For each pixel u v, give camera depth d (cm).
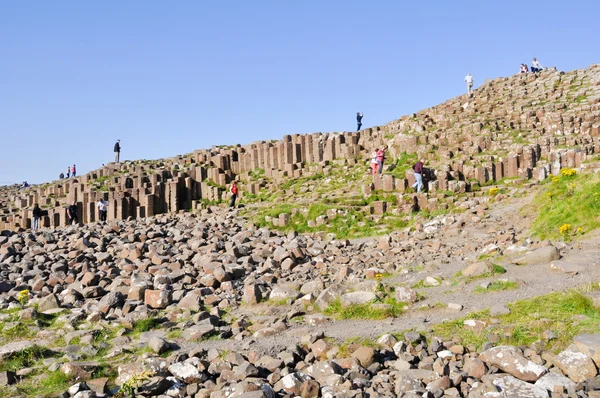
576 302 1080
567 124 3731
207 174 4834
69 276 2062
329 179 3978
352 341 1120
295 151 4572
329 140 4491
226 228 3222
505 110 4372
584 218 1786
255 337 1246
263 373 998
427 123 4428
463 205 2886
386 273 1773
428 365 938
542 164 3177
